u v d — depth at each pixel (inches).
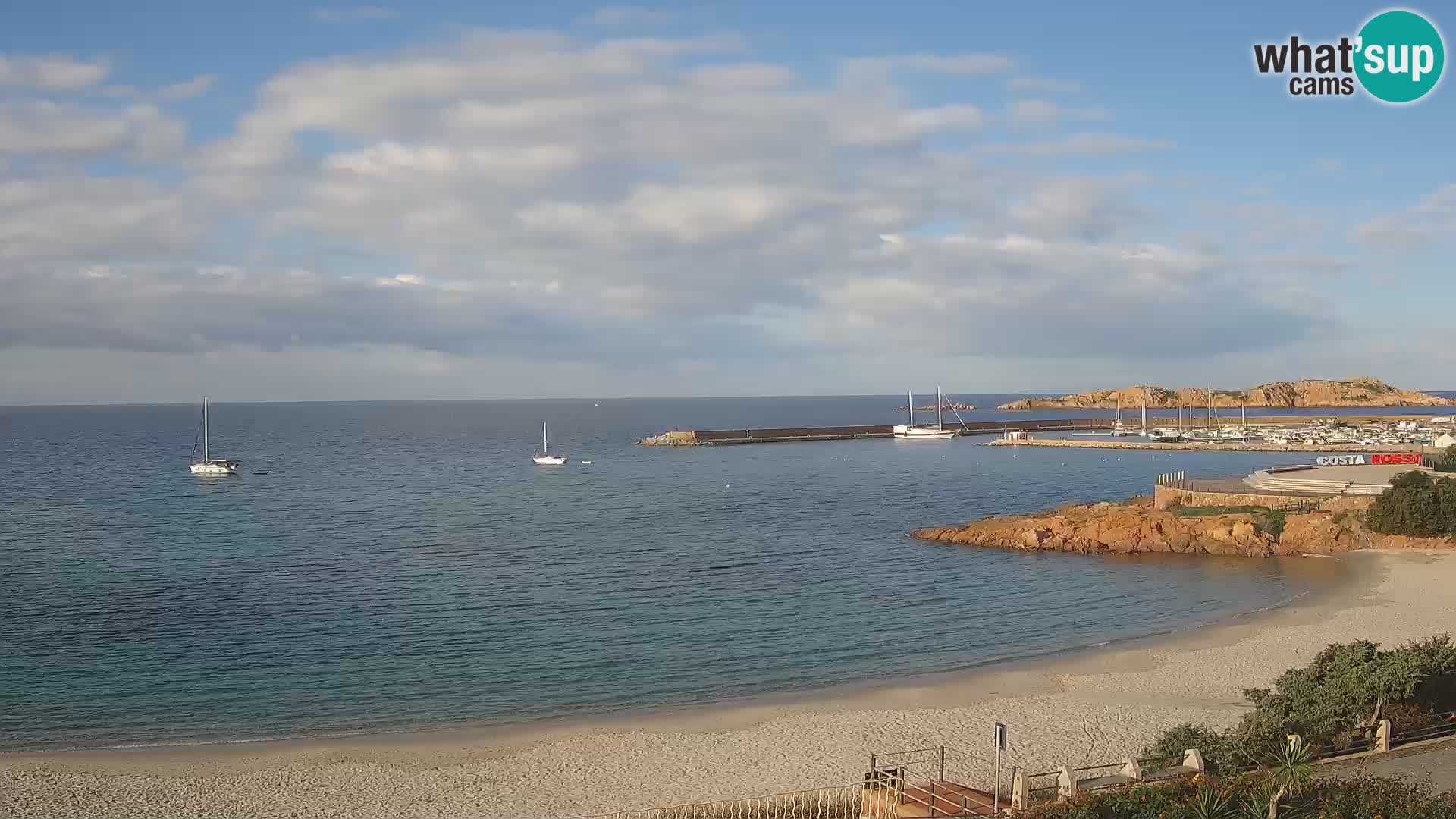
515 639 2082.9
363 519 4185.5
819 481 5890.8
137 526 3964.1
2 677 1796.3
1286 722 1181.7
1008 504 4643.2
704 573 2864.2
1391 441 7647.6
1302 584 2588.6
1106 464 7007.9
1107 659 1868.8
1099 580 2726.4
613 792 1240.8
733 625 2206.0
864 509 4466.0
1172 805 904.9
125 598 2509.8
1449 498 2984.7
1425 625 2060.8
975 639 2073.1
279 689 1727.4
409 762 1348.4
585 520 4092.0
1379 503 3117.6
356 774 1302.9
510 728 1501.0
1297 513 3287.4
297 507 4662.9
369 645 2033.7
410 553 3250.5
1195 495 3686.0
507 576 2819.9
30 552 3280.0
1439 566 2716.5
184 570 2923.2
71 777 1293.1
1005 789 1190.9
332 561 3083.2
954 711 1549.0
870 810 1109.7
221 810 1182.3
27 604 2422.5
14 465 7317.9
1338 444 7642.7
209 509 4569.4
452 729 1504.7
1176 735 1217.4
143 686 1742.1
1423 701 1263.5
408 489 5551.2
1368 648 1381.6
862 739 1417.3
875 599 2487.7
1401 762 1099.9
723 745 1406.3
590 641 2062.0
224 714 1590.8
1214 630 2085.4
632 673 1827.0
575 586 2657.5
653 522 4033.0
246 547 3395.7
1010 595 2541.8
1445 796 906.7
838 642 2057.1
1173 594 2522.1
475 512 4421.8
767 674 1815.9
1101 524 3255.4
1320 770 1083.3
